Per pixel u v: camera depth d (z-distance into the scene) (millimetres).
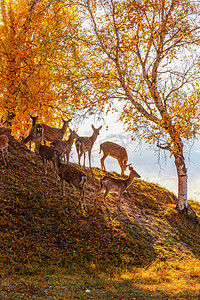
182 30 17016
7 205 11938
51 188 14422
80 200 13828
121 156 19609
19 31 21500
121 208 16078
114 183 15242
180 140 18422
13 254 9789
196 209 24031
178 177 19875
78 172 13508
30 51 21125
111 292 7789
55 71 21078
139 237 14188
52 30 21062
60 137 17078
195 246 16188
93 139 19312
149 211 17953
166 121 17266
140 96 17109
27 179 14180
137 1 16500
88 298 7133
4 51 20969
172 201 21297
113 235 13297
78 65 18734
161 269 11789
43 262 9961
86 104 17484
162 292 8016
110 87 17328
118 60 17312
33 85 21125
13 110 20953
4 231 10711
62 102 20234
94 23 17891
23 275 8586
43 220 12109
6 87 21156
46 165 14898
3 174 13688
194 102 18172
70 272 9602
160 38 17406
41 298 6781
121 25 16703
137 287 8508
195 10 17125
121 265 11398
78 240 11930
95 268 10398
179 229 17375
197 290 8305
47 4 21859
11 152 15633
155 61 18125
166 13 17484
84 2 18125
